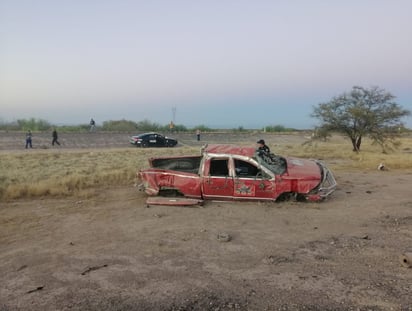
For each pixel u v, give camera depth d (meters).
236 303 4.69
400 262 5.93
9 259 6.45
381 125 26.11
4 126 55.75
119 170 16.09
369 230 7.70
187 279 5.45
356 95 26.77
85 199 11.02
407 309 4.46
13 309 4.71
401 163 17.77
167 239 7.30
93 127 53.56
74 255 6.55
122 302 4.80
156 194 10.68
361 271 5.61
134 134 49.97
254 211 9.23
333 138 42.00
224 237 7.12
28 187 11.80
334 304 4.61
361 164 17.58
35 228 8.22
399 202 10.10
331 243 6.91
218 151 10.30
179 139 45.84
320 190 9.84
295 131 63.12
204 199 10.30
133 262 6.17
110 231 7.90
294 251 6.54
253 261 6.11
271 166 10.11
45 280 5.55
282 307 4.56
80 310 4.63
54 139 35.47
